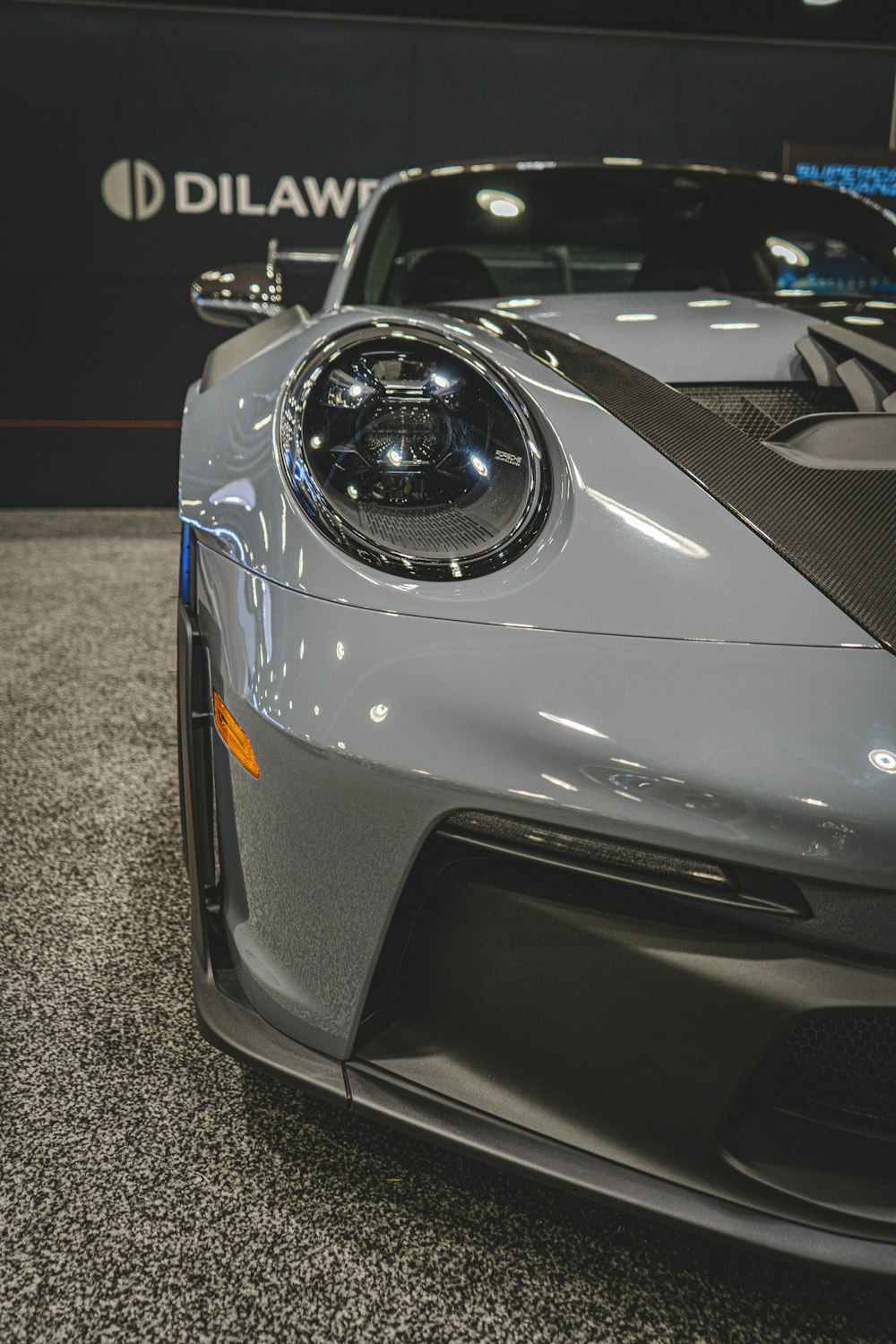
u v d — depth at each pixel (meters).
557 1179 0.73
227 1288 0.81
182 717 1.03
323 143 5.07
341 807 0.75
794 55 5.24
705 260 1.80
